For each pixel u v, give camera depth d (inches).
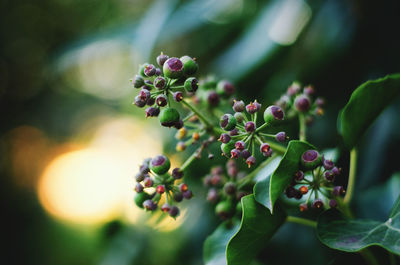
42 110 45.6
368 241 7.8
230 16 18.4
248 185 9.4
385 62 13.6
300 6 15.2
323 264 12.9
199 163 13.9
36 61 44.0
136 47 16.3
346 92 14.1
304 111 9.5
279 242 13.4
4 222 40.5
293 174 8.0
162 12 16.6
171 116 8.1
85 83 45.2
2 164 42.8
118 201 19.6
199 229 15.4
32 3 43.2
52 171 48.9
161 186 8.6
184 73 8.1
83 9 42.5
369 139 13.1
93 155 53.1
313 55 14.8
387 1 13.6
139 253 17.0
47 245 38.9
